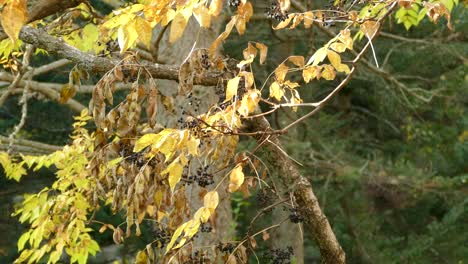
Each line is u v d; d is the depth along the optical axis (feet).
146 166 12.14
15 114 42.19
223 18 24.84
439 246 42.24
